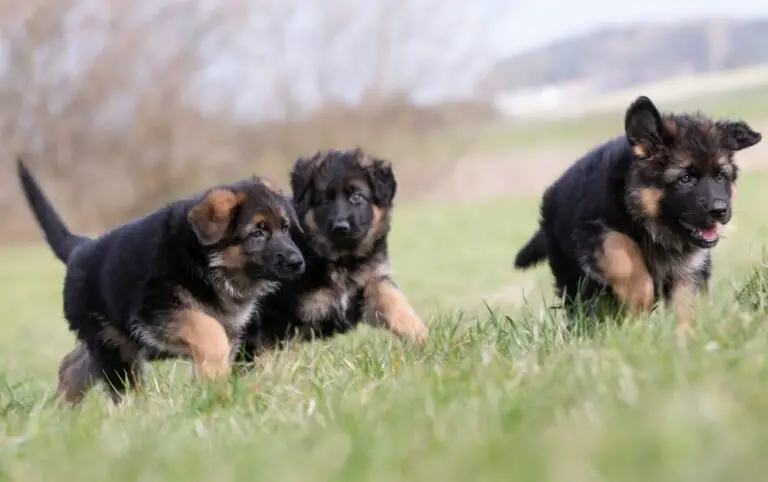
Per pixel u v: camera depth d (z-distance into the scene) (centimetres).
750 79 7750
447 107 4819
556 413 429
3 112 4322
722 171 779
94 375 877
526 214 3619
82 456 461
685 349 511
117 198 4425
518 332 697
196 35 4428
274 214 820
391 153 4728
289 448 441
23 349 1728
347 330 955
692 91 7306
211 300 802
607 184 802
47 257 3722
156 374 820
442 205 4275
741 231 2280
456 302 1711
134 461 435
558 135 5981
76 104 4369
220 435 518
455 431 426
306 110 4616
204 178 4522
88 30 4369
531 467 348
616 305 792
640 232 801
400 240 3048
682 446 349
